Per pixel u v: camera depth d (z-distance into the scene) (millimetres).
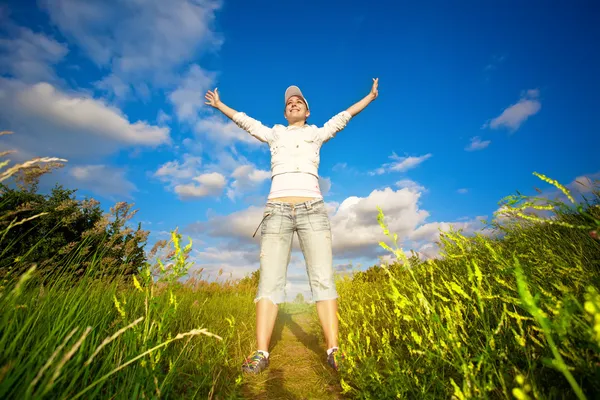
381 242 1593
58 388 1429
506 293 1733
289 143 3246
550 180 1147
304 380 2475
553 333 1407
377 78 3588
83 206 3023
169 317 2176
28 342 1523
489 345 1534
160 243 2486
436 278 3020
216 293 5664
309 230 2980
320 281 2889
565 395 1312
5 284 1933
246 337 3562
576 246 2465
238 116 3545
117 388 1547
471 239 2955
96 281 2531
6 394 1232
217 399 1945
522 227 3246
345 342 2721
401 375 1771
